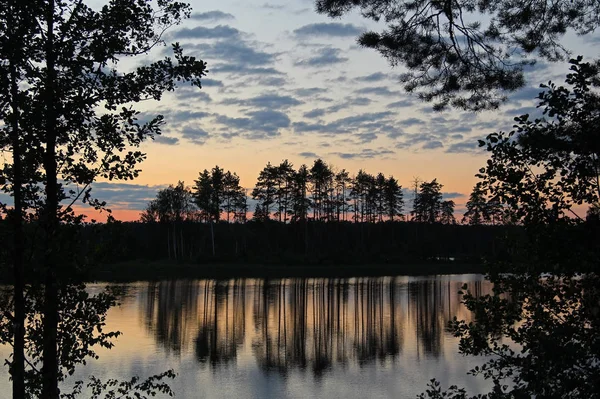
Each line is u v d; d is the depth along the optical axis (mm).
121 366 18797
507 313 5848
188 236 79500
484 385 16547
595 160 5691
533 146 5680
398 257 73938
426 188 89688
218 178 78375
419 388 16906
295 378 18219
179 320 29250
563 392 4852
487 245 76188
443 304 37281
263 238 80875
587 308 5406
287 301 38656
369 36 8523
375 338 25234
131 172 7434
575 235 5367
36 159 7008
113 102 7242
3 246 6641
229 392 16453
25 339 6930
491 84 8367
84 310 7027
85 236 6992
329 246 81062
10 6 6531
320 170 79125
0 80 6539
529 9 7938
